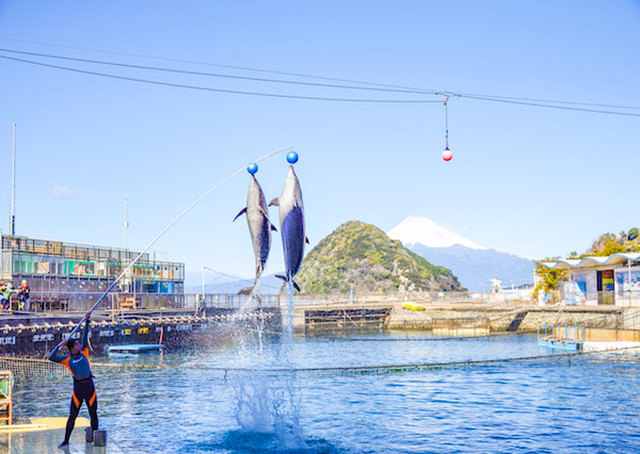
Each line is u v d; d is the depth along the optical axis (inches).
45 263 2026.3
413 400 974.4
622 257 2308.1
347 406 917.2
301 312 3405.5
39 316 1638.8
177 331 2374.5
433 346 2265.0
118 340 2043.6
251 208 594.9
